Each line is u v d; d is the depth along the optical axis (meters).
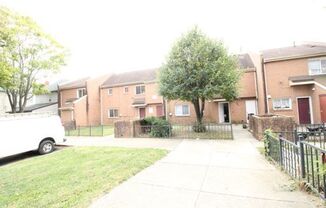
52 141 13.17
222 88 14.90
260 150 9.80
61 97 34.00
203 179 6.14
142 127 16.23
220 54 15.59
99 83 32.12
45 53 21.78
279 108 20.59
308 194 4.82
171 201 4.75
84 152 10.64
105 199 4.95
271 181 5.79
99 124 31.36
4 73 17.72
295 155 5.79
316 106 19.16
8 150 11.32
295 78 19.88
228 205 4.47
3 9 17.61
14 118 11.82
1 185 6.71
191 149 10.53
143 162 7.99
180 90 15.38
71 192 5.45
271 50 23.94
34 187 6.13
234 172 6.70
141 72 32.16
